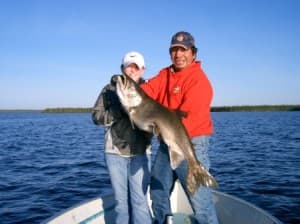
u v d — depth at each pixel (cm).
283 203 884
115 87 400
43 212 843
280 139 2438
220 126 4091
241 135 2823
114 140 404
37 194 995
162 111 382
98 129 4034
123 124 400
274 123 4588
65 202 920
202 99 394
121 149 402
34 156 1748
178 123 380
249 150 1889
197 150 400
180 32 412
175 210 518
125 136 400
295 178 1154
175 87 414
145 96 387
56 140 2614
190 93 395
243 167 1370
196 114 393
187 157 380
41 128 4275
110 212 473
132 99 377
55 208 872
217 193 495
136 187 405
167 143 384
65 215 416
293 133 2936
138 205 407
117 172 406
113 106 398
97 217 452
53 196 974
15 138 2812
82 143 2373
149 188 455
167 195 430
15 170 1356
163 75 439
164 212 430
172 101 413
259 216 415
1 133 3406
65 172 1303
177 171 410
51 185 1095
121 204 411
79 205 446
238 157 1639
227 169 1330
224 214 471
